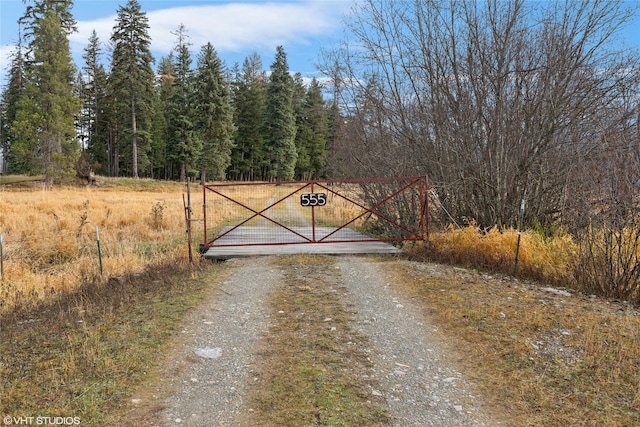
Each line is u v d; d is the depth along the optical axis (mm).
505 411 3680
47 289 7570
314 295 6938
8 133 54031
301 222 17422
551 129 10508
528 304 6336
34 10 41375
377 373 4316
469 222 11469
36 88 37219
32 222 14859
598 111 10352
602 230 7480
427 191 10148
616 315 5812
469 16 11258
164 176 66500
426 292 7051
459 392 3986
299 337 5191
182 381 4086
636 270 6887
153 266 8758
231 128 50781
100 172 58094
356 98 13609
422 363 4559
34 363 4316
